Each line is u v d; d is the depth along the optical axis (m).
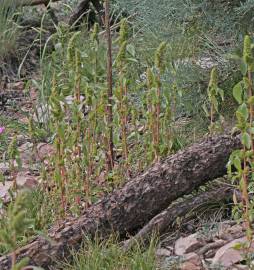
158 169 4.47
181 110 6.07
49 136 6.31
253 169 3.95
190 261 4.19
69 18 8.48
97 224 4.33
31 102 6.95
